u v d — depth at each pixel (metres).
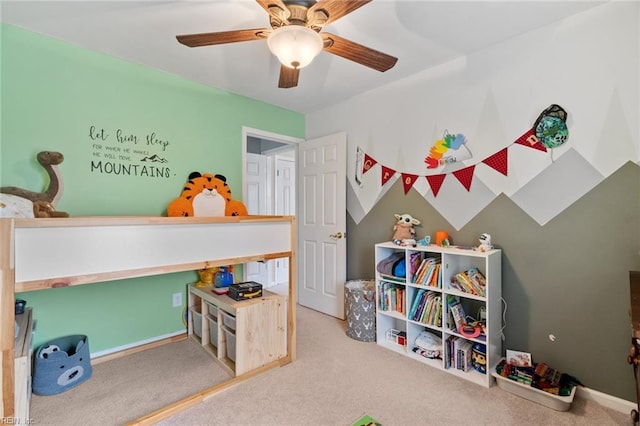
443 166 2.39
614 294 1.69
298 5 1.33
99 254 1.47
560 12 1.75
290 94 3.01
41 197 1.93
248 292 2.19
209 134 2.82
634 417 1.51
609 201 1.70
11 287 1.19
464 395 1.80
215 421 1.58
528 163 1.97
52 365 1.81
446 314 2.13
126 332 2.39
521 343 2.02
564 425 1.54
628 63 1.62
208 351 2.35
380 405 1.71
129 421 1.59
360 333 2.57
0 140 1.88
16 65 1.93
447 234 2.36
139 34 2.00
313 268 3.40
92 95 2.20
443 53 2.21
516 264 2.04
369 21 1.82
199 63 2.40
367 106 2.94
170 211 2.48
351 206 3.11
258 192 4.21
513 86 2.02
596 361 1.75
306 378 1.99
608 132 1.69
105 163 2.27
